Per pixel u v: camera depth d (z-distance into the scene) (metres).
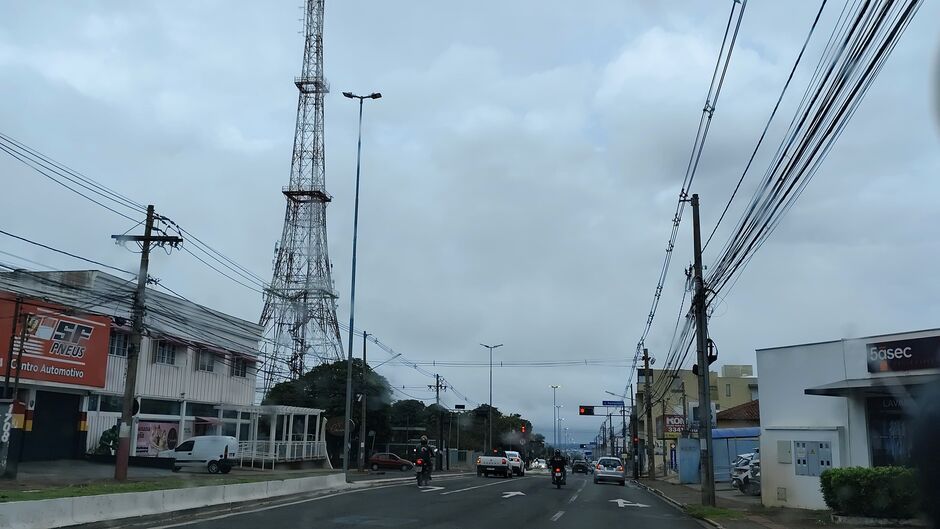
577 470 75.81
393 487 29.92
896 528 17.28
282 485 23.83
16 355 27.53
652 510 23.36
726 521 18.83
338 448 57.12
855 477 17.86
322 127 56.59
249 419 46.06
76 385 30.39
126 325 34.50
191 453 33.62
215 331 42.06
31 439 30.16
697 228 24.81
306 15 58.16
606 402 65.38
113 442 33.81
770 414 24.38
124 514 15.72
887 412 20.91
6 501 13.20
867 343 21.25
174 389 38.50
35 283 30.64
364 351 47.72
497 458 46.56
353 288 34.34
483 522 17.00
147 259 24.97
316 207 55.41
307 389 54.97
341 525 15.53
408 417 81.31
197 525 15.13
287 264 54.22
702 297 24.17
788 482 23.42
